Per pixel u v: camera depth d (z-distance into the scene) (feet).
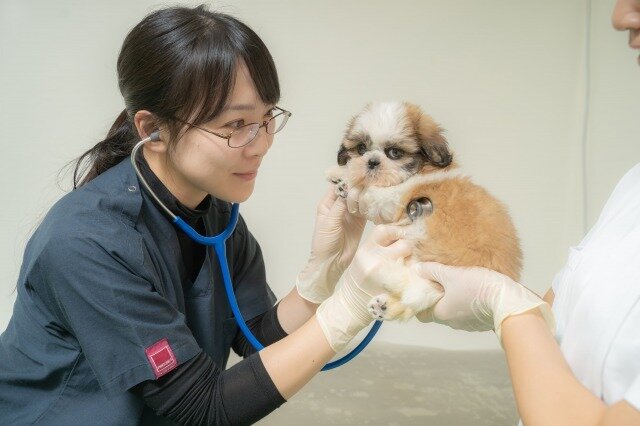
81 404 3.46
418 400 6.13
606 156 7.07
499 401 6.13
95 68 6.91
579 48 6.74
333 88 6.95
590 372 2.44
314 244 4.58
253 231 7.41
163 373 3.18
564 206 7.27
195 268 4.20
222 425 3.26
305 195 7.25
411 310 3.54
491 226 3.62
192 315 3.99
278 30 6.82
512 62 6.81
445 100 6.97
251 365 3.38
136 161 3.67
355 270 3.67
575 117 6.97
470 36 6.75
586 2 6.57
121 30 6.80
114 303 3.14
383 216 4.08
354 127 4.65
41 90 6.97
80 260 3.13
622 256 2.51
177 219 3.69
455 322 3.44
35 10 6.72
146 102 3.30
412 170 4.23
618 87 6.82
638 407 1.76
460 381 6.59
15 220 7.29
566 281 2.97
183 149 3.34
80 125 7.07
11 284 7.44
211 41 3.14
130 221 3.49
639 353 2.16
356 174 4.24
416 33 6.75
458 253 3.55
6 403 3.63
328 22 6.76
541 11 6.64
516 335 2.60
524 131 7.05
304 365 3.40
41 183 7.19
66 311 3.19
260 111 3.41
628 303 2.30
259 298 4.73
